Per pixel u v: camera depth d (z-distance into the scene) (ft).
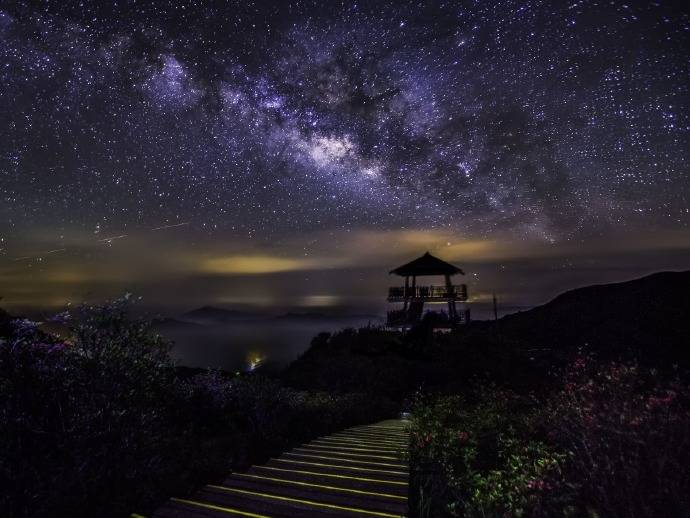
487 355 65.46
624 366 14.78
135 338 17.11
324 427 31.58
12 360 14.87
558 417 15.07
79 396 15.55
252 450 23.35
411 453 21.31
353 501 15.78
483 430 23.11
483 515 12.61
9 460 13.55
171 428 24.09
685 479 10.43
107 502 14.75
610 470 10.68
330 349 81.56
